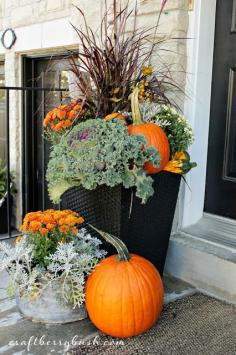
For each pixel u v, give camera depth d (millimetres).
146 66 2285
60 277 1807
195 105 2441
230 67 2402
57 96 3793
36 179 4266
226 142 2471
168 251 2406
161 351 1675
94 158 1782
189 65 2395
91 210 2051
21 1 4027
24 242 1898
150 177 1844
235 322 1898
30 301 1858
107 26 2520
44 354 1658
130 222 1984
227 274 2119
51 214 1933
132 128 1945
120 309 1686
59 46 3611
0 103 4578
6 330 1819
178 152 2117
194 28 2359
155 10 2404
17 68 4230
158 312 1783
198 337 1774
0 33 4383
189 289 2242
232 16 2361
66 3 3479
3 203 4293
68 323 1874
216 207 2562
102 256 1962
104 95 2186
